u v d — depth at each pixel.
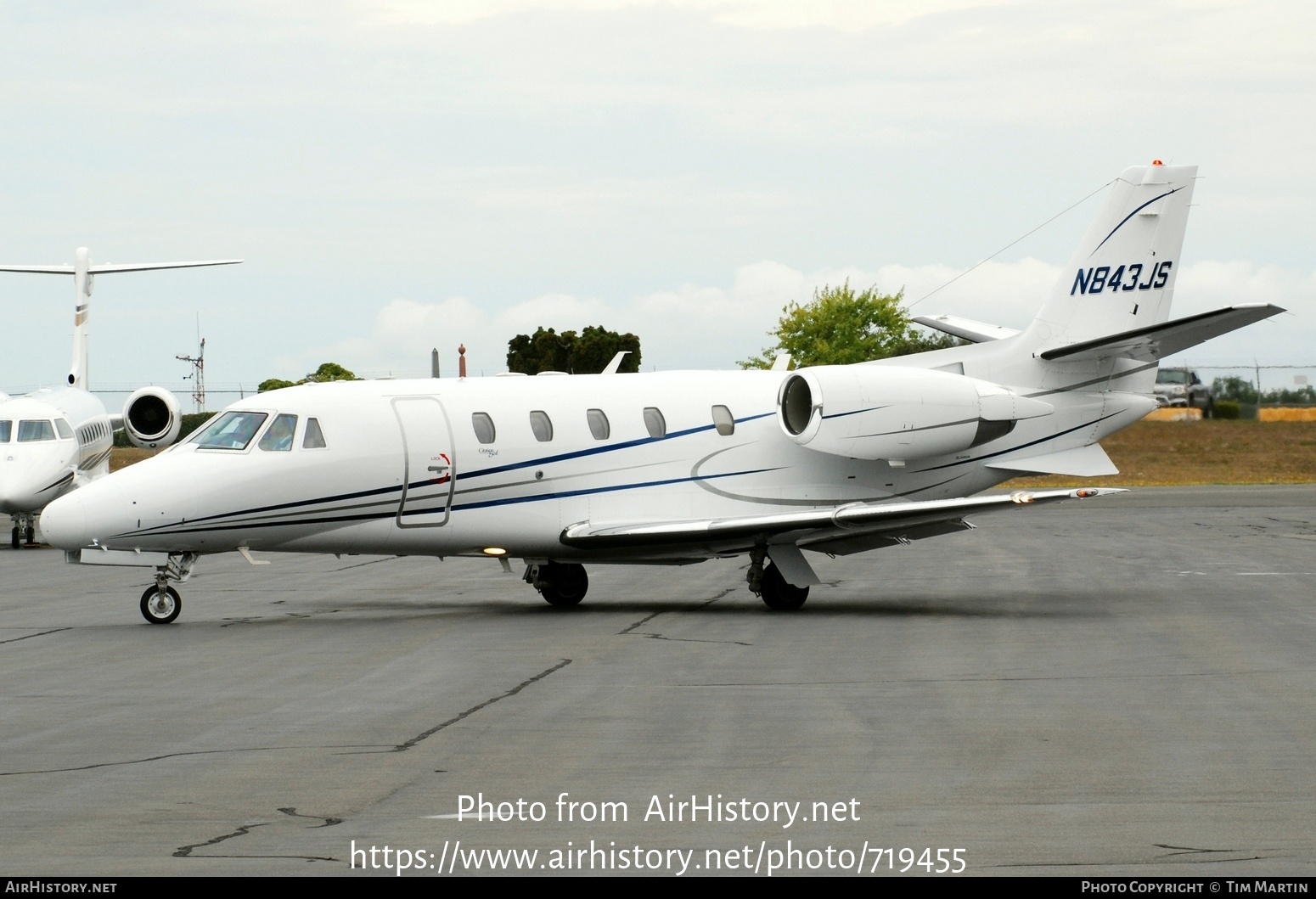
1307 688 33.66
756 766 25.42
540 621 48.16
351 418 49.53
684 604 54.22
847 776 24.59
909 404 54.81
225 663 38.53
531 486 51.69
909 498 57.91
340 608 53.00
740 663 38.03
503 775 24.77
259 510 48.25
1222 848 20.14
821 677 35.62
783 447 55.84
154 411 91.38
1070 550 78.00
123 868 19.38
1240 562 69.81
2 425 84.31
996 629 45.22
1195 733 28.16
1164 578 62.03
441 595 57.91
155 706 31.80
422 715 30.55
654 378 55.84
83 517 46.22
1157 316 61.03
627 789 23.69
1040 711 30.77
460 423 50.94
